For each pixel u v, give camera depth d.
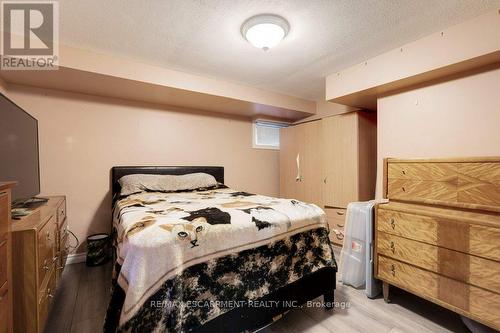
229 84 2.99
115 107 2.91
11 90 2.36
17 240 1.08
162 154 3.22
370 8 1.63
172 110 3.30
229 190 2.96
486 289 1.32
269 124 4.23
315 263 1.66
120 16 1.70
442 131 2.05
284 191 3.96
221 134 3.73
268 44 1.88
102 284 2.08
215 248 1.23
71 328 1.50
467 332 1.49
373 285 1.89
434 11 1.66
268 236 1.44
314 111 3.85
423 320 1.62
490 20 1.65
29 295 1.09
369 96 2.62
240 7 1.62
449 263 1.47
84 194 2.71
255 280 1.35
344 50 2.21
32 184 1.87
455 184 1.54
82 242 2.69
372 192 3.04
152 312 1.00
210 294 1.18
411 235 1.65
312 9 1.64
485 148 1.81
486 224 1.33
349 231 2.12
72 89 2.58
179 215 1.42
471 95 1.89
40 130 2.49
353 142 2.94
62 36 1.94
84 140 2.72
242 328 1.28
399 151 2.34
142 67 2.43
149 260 1.05
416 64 2.02
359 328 1.54
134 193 2.47
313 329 1.52
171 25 1.81
